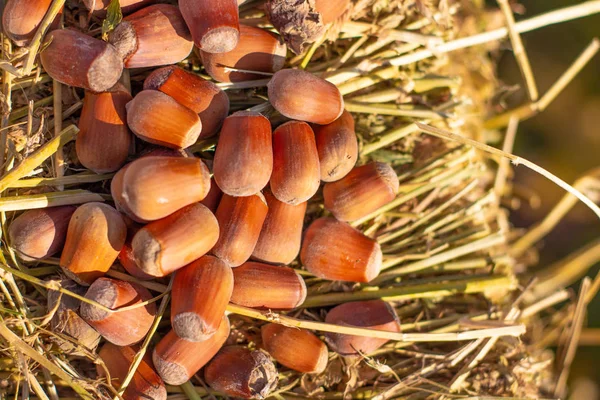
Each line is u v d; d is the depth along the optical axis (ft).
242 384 1.10
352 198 1.13
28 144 1.10
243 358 1.11
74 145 1.12
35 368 1.11
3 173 1.10
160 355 1.09
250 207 1.09
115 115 1.09
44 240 1.08
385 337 1.13
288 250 1.12
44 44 1.07
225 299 1.07
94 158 1.09
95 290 1.07
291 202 1.10
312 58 1.19
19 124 1.10
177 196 1.05
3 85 1.10
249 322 1.15
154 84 1.09
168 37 1.09
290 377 1.16
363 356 1.13
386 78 1.20
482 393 1.20
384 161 1.21
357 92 1.20
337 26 1.16
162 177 1.05
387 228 1.21
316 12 1.11
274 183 1.10
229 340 1.14
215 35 1.07
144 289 1.10
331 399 1.16
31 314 1.10
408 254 1.21
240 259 1.09
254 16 1.16
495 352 1.22
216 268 1.07
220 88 1.13
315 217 1.18
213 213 1.11
